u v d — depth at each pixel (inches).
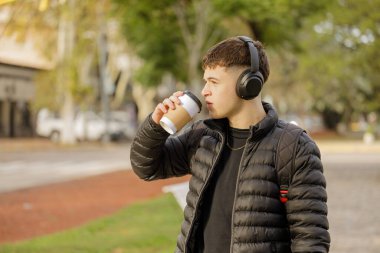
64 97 1499.8
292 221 96.7
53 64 1521.9
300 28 1107.9
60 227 369.7
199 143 106.5
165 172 110.7
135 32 1128.8
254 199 96.4
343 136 2214.6
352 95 2098.9
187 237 100.2
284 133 98.9
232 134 101.9
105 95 1606.8
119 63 2049.7
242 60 99.0
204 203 101.0
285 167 97.3
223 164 101.3
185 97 100.3
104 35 1617.9
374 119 2050.9
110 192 545.0
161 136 103.4
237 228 96.3
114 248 294.8
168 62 1205.7
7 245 301.9
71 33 1433.3
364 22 921.5
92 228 346.0
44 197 508.7
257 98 101.6
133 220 379.2
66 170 840.9
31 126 2048.5
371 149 1341.0
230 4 926.4
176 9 1037.2
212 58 100.2
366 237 343.0
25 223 383.2
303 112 2603.3
